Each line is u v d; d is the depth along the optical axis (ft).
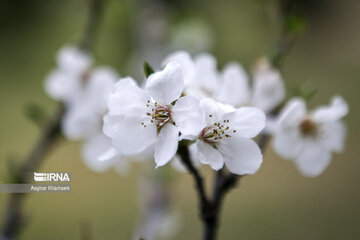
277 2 1.62
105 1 1.81
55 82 1.78
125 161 1.58
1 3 5.44
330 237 3.24
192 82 1.42
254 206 3.65
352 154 4.64
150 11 2.56
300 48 6.17
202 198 1.37
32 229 2.84
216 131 1.37
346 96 5.50
